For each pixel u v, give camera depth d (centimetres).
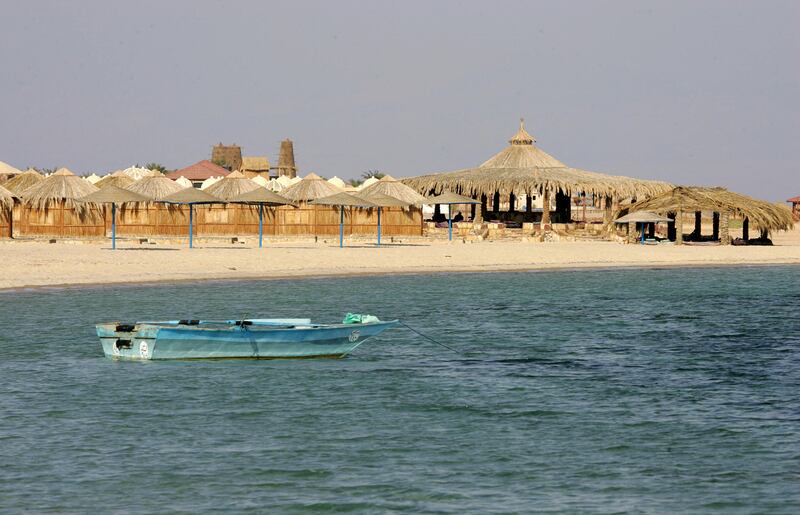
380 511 5109
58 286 14312
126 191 19025
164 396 7400
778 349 9856
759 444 6250
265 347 8700
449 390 7700
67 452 6006
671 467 5791
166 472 5662
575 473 5678
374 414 6938
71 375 8094
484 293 14875
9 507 5144
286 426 6600
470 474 5650
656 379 8225
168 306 12650
